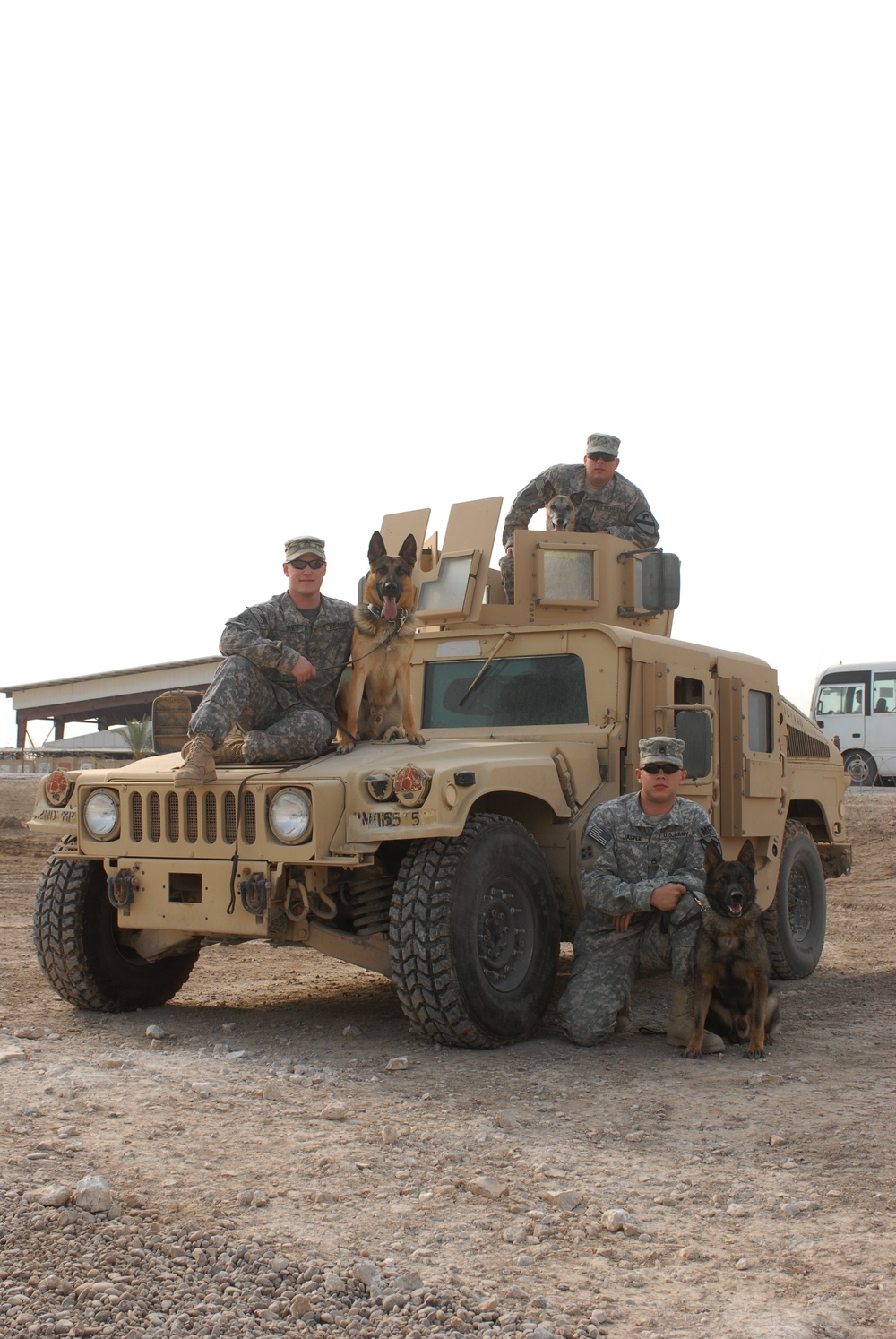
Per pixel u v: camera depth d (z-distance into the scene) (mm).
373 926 5504
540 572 6809
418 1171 3633
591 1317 2701
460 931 5133
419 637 7090
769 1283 2900
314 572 5816
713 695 7125
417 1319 2662
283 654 5543
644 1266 3000
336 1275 2846
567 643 6531
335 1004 6418
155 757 6227
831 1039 5703
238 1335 2570
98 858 5750
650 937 5637
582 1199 3428
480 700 6797
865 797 20453
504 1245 3100
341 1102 4379
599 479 7754
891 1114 4293
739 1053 5375
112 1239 2988
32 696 55406
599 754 6246
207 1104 4281
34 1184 3320
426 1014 5164
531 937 5543
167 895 5527
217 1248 2973
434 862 5207
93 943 5902
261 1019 5945
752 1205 3406
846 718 27078
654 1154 3857
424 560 7172
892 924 10781
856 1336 2639
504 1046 5402
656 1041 5629
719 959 5254
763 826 7559
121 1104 4234
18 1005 6230
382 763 5379
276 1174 3553
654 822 5633
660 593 6945
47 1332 2523
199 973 7484
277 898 5270
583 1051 5371
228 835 5359
